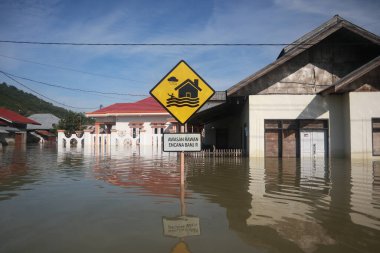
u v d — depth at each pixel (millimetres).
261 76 17891
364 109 16828
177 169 12031
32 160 15781
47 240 4211
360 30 17406
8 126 45719
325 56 18578
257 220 5121
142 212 5629
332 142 17922
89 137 29953
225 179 9492
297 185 8406
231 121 28969
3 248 3932
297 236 4355
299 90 18344
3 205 6152
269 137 18281
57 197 6883
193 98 7574
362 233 4465
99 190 7711
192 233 4484
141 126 30625
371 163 14406
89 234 4445
